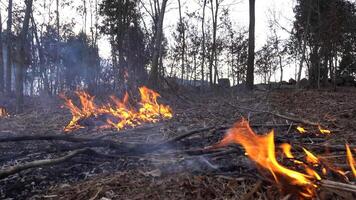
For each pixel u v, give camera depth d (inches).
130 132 305.4
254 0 849.5
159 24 786.8
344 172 168.9
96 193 168.6
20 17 1045.8
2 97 866.8
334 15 932.6
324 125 290.5
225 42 1115.3
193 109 454.9
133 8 876.0
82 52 1052.5
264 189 156.3
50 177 200.8
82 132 340.5
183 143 246.1
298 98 524.4
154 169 192.4
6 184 194.5
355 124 287.7
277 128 281.9
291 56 1111.0
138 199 158.9
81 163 213.2
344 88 930.7
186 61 1115.9
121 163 211.5
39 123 427.8
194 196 157.3
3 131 373.1
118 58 881.5
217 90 828.6
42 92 1047.0
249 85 840.3
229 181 165.8
